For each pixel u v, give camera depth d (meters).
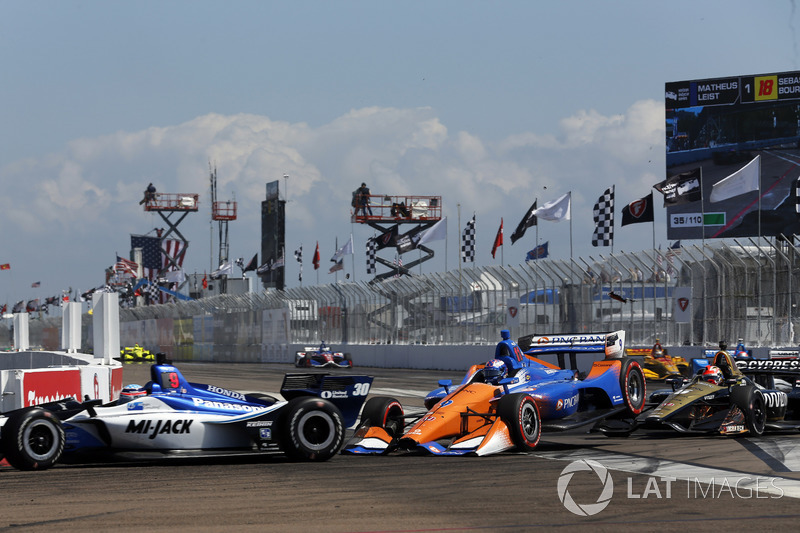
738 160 66.69
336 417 20.19
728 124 67.00
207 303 107.44
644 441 22.75
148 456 20.53
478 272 65.88
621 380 25.06
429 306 71.88
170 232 152.75
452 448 20.41
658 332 53.19
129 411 20.00
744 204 66.19
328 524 12.55
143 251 150.88
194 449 20.03
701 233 66.94
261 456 21.42
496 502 14.17
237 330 101.50
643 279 53.84
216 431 20.22
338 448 20.12
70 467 19.92
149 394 20.67
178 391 20.98
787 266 46.53
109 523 12.77
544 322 59.94
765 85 66.25
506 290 63.41
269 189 120.69
